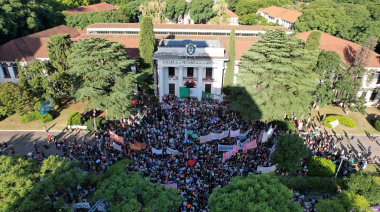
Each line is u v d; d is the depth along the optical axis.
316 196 29.45
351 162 34.00
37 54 51.44
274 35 39.06
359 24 63.53
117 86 39.00
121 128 40.03
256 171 30.23
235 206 17.44
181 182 27.28
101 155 33.03
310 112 49.31
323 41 57.59
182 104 46.88
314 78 39.12
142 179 21.00
